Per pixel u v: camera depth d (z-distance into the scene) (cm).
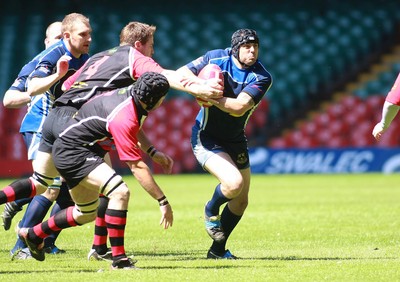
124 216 2258
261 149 9231
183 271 2280
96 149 2258
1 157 8569
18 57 10475
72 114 2275
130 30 2480
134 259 2659
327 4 11656
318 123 9925
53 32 2952
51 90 2786
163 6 11625
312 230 3681
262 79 2602
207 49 11112
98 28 11112
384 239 3300
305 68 10738
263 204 5228
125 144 2173
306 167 9219
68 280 2105
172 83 2362
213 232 2642
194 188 6850
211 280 2111
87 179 2231
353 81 10556
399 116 9581
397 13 11456
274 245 3133
